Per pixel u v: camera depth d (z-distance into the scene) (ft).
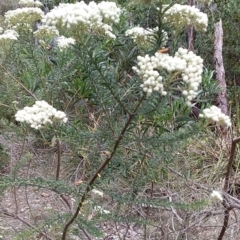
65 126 5.02
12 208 8.99
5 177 4.92
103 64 4.86
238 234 8.07
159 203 4.90
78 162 9.98
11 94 7.88
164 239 7.39
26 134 6.98
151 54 5.03
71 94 9.91
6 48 7.39
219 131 11.99
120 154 5.44
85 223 4.94
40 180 4.70
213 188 8.28
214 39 15.65
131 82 4.81
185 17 5.10
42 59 8.32
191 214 7.65
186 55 4.31
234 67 16.93
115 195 4.99
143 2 4.86
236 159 11.03
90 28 4.74
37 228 4.86
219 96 13.73
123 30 10.27
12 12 7.41
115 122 4.93
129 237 7.99
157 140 4.78
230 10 16.94
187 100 4.22
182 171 9.22
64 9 4.67
